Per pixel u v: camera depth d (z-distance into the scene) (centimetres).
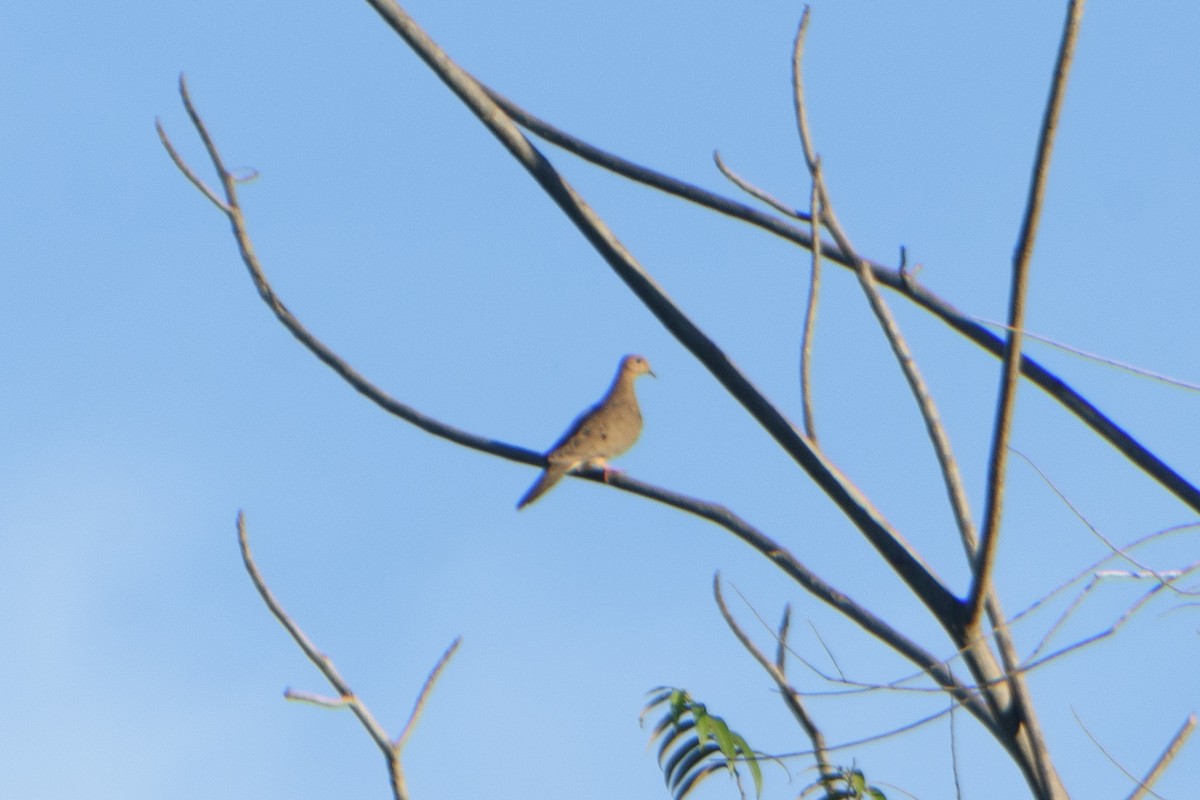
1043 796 952
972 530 1052
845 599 1060
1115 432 1119
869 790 989
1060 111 891
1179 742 999
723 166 1279
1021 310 923
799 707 1083
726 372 1056
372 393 1366
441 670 1058
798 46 1152
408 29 1102
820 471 1034
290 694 1027
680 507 1139
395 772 1030
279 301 1345
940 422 1088
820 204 1182
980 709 991
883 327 1122
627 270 1082
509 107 1330
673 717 1035
